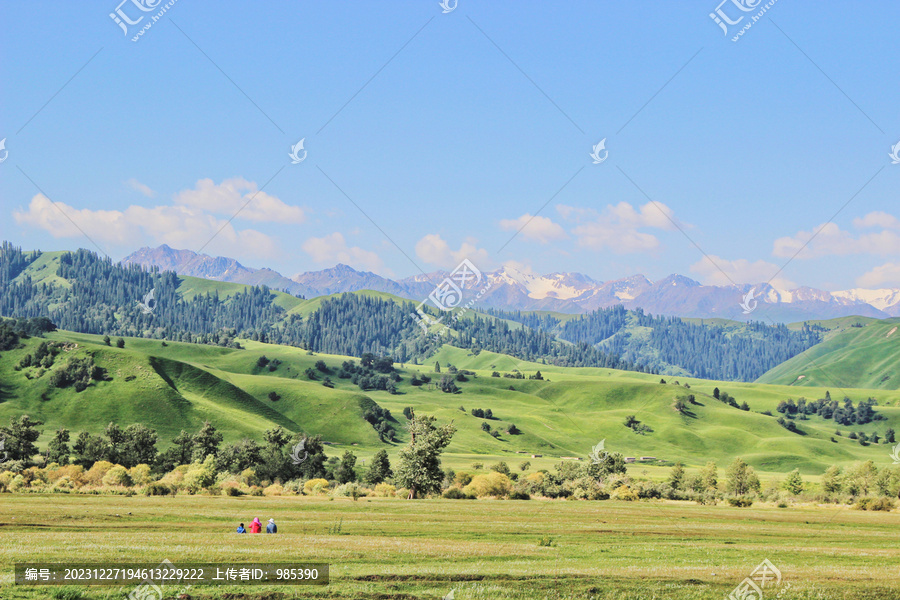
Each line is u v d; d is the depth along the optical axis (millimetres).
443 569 31141
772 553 42656
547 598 26484
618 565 35125
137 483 96312
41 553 31297
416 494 96438
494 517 62812
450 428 97500
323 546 37500
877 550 45594
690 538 50656
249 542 38375
